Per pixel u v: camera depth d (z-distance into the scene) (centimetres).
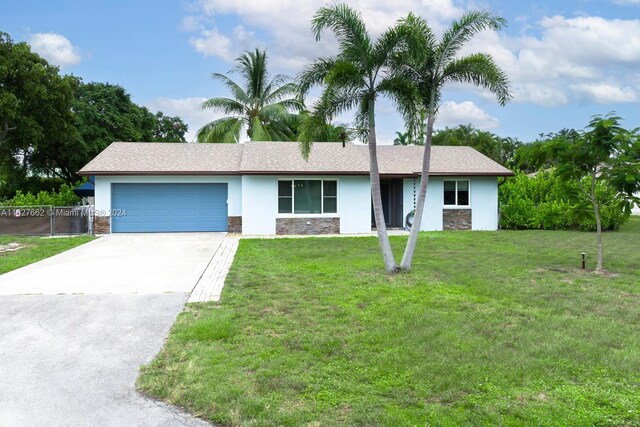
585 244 1533
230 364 493
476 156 2294
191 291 834
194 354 525
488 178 2105
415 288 839
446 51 1012
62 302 755
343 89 1020
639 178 964
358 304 730
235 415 388
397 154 2222
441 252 1338
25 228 1841
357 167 1992
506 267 1063
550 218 1495
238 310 704
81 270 1056
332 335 582
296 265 1109
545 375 455
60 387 452
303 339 567
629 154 987
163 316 680
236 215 1991
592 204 1096
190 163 2020
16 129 2716
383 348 534
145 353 538
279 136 3609
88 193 2278
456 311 688
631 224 2388
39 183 3478
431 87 1041
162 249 1440
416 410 388
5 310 710
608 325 614
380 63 1012
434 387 430
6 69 2494
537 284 877
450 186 2088
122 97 3509
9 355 533
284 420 375
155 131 4191
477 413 382
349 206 1984
